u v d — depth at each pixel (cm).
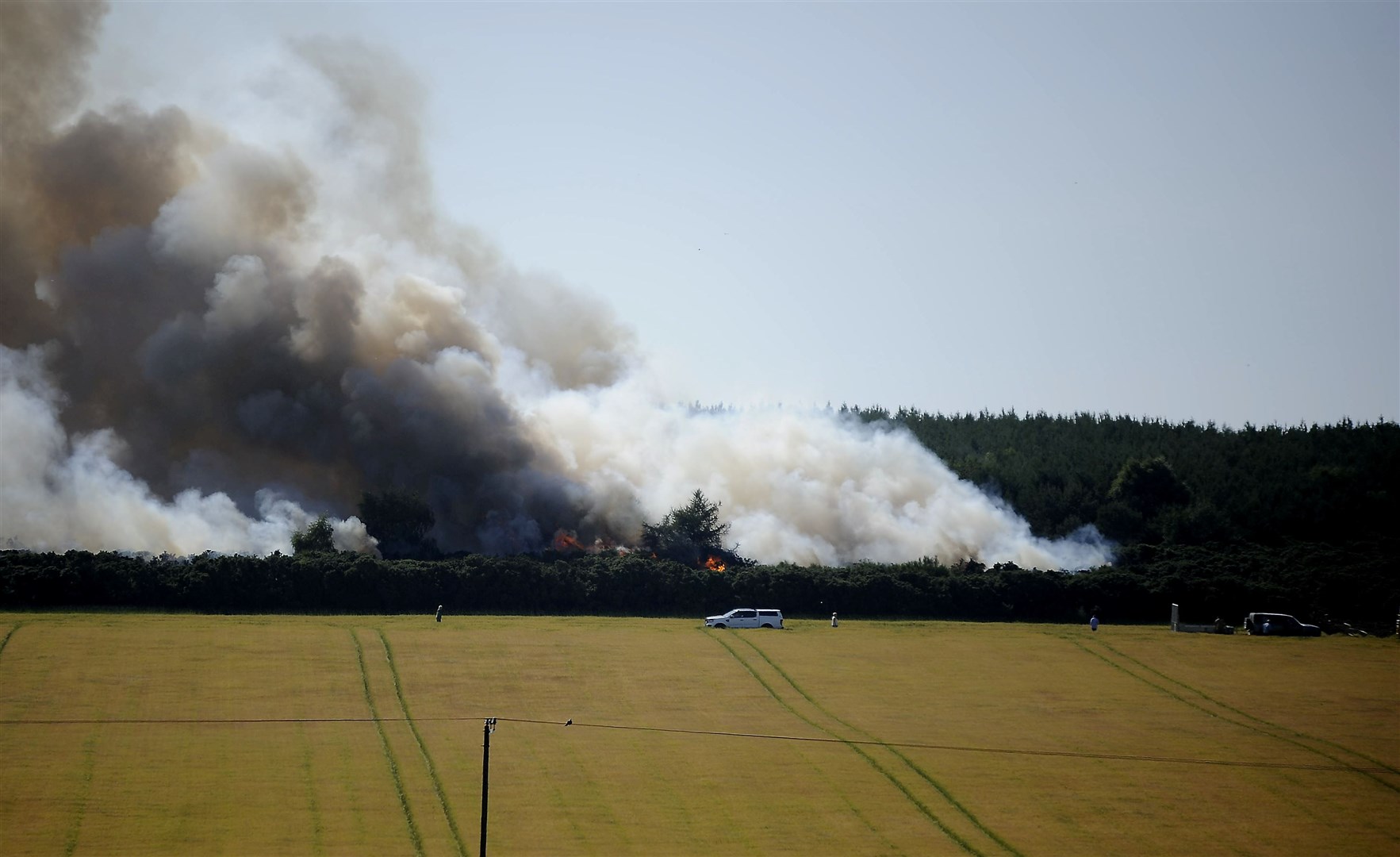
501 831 6078
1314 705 9031
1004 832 6322
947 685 9281
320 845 5822
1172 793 7000
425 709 8062
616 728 7850
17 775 6544
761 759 7350
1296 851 6191
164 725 7469
